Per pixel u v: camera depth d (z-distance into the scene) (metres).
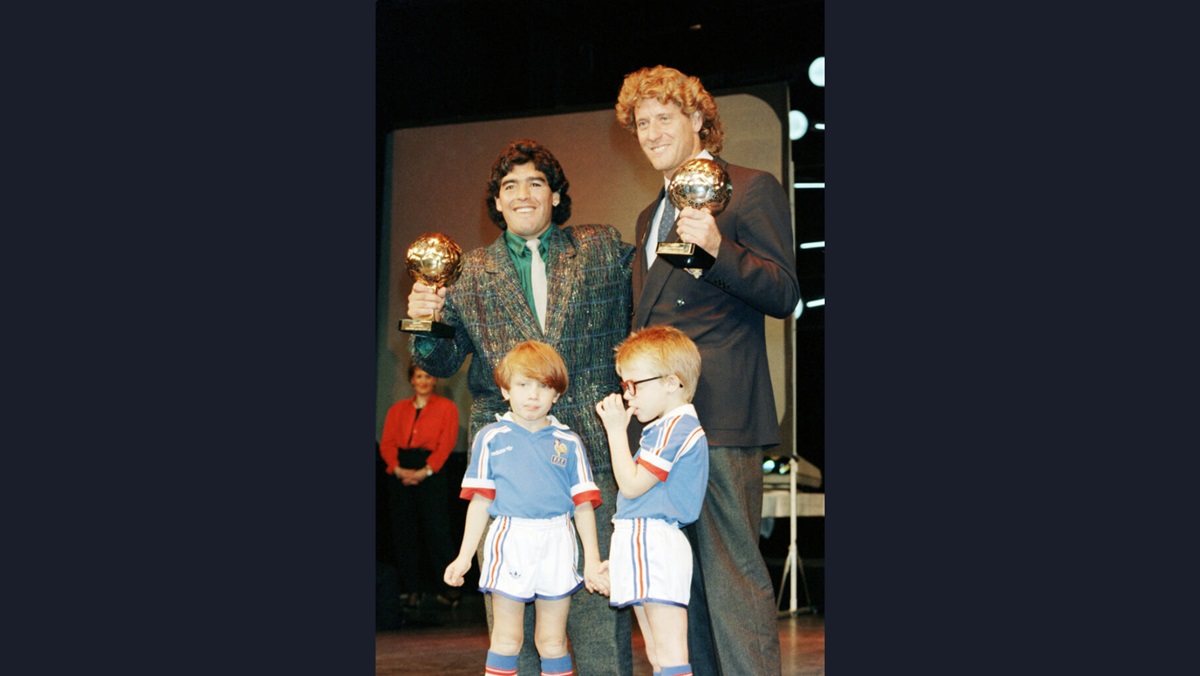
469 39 4.82
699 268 3.26
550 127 4.90
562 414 3.60
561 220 3.84
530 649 3.65
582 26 4.73
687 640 3.46
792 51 4.70
